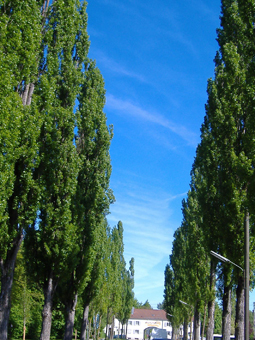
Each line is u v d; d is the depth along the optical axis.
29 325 53.97
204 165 26.58
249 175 14.05
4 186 15.95
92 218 27.83
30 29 18.33
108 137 29.19
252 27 15.64
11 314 48.88
